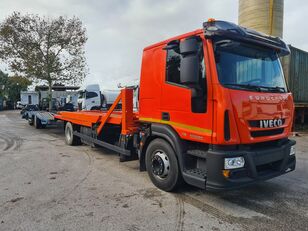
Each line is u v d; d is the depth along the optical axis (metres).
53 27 22.84
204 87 3.78
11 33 22.03
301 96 13.52
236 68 3.90
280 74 4.61
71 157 7.45
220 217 3.71
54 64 23.42
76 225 3.46
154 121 4.77
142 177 5.55
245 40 3.98
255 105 3.81
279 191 4.76
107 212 3.84
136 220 3.60
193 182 3.93
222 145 3.63
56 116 10.81
